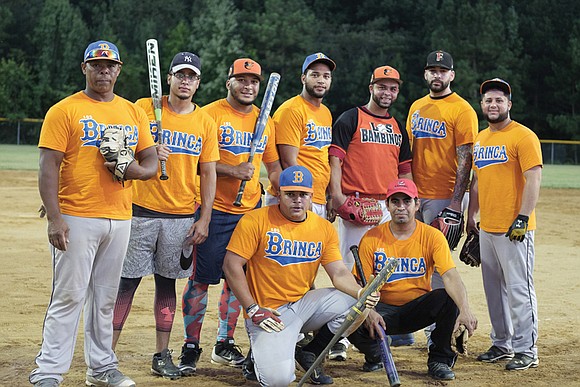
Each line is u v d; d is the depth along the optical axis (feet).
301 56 194.49
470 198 24.09
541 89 188.85
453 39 188.34
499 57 185.98
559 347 23.89
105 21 200.95
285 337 19.04
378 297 18.38
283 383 18.58
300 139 23.24
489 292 22.67
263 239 19.53
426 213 25.13
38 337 23.89
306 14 207.00
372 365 21.35
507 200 21.88
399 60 190.90
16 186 71.41
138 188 20.27
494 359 22.48
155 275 20.89
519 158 21.66
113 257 18.69
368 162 23.98
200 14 205.57
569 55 181.06
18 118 183.11
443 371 20.56
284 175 19.44
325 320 19.84
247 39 199.62
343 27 206.08
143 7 218.18
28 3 205.05
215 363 22.06
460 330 19.94
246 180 21.27
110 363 19.21
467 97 178.09
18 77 186.91
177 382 20.01
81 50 195.62
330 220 25.30
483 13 186.60
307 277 19.90
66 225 17.81
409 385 20.04
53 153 17.67
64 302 18.25
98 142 18.03
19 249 40.01
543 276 35.94
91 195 18.07
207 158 20.71
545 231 51.98
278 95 191.83
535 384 20.17
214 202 21.68
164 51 196.24
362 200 23.62
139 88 191.21
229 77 21.91
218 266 21.31
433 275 24.76
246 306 19.03
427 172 24.95
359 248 21.54
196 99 188.34
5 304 28.25
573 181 96.48
